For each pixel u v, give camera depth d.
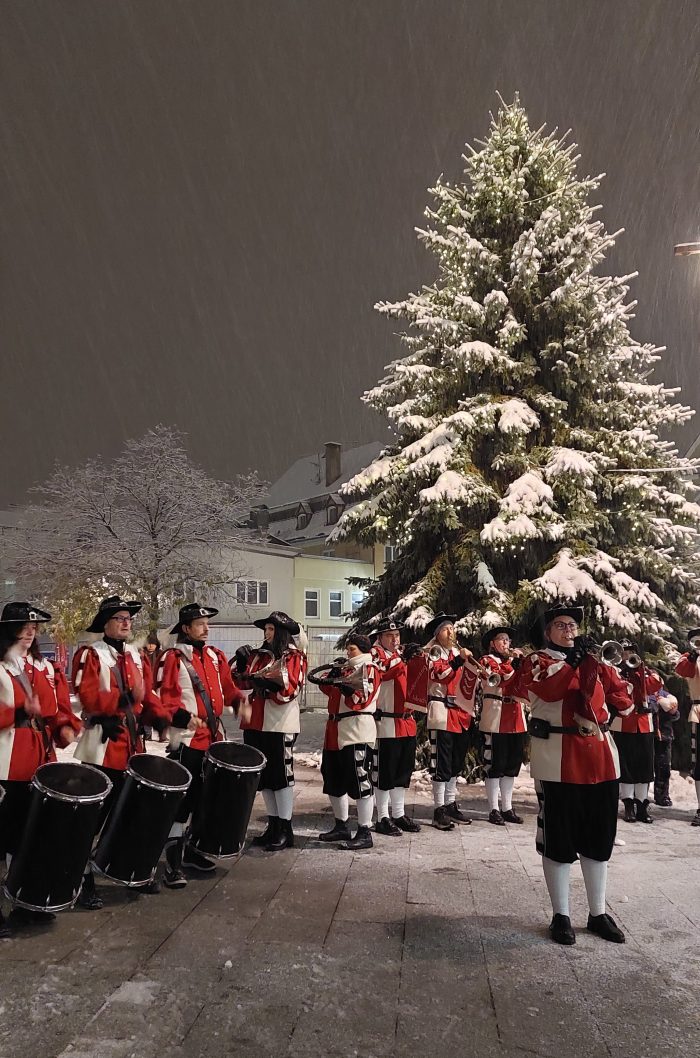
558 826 4.84
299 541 43.69
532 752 5.04
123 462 22.36
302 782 11.06
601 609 11.76
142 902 5.44
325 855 6.91
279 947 4.55
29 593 22.55
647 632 12.16
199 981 4.04
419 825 8.33
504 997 3.89
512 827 8.28
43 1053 3.29
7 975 4.11
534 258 13.12
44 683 5.49
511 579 12.85
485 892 5.75
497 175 14.02
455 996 3.89
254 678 7.27
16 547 21.73
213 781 6.06
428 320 13.35
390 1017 3.65
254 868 6.43
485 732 8.58
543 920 5.11
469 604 12.85
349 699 7.25
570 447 13.38
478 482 12.44
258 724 7.23
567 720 4.95
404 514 13.47
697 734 8.70
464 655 8.21
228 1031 3.50
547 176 14.15
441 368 13.77
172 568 21.62
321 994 3.89
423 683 8.35
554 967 4.29
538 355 13.66
